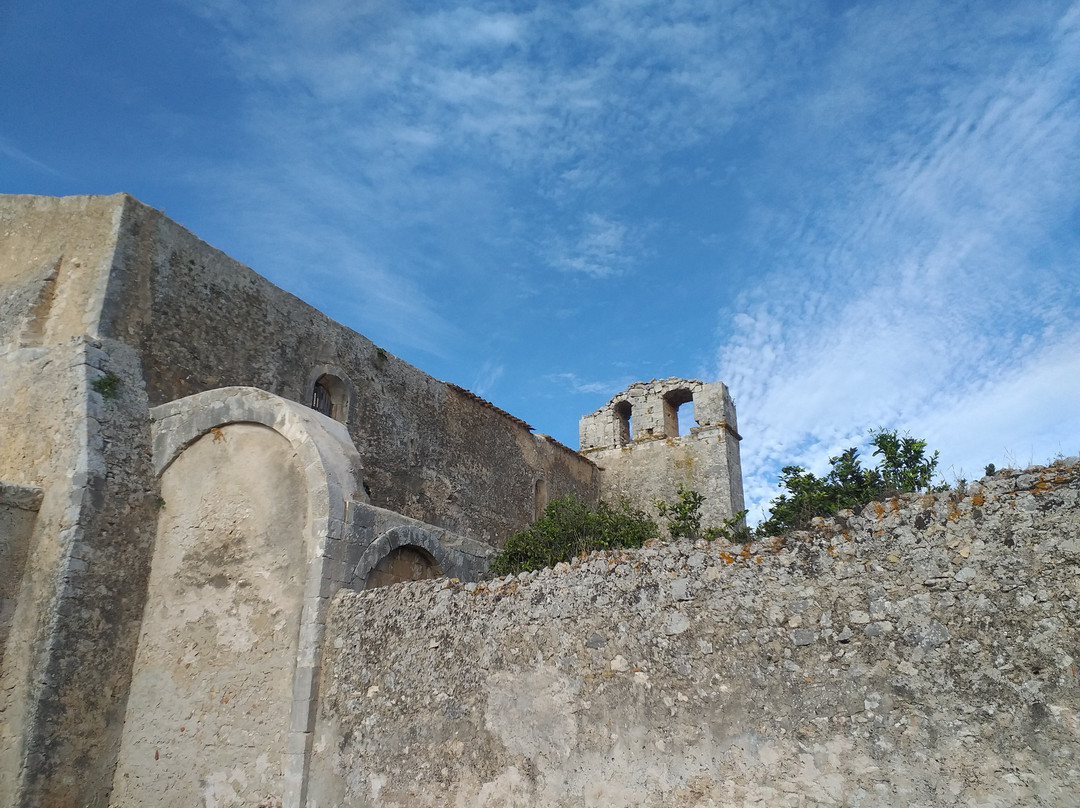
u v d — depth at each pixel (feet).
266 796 30.30
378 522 36.27
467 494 67.10
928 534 22.93
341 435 38.22
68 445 36.35
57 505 35.35
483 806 26.45
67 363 38.22
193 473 37.91
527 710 26.99
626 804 24.17
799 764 22.21
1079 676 19.72
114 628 34.91
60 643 32.83
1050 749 19.52
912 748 21.04
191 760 32.45
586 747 25.49
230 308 47.14
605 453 91.86
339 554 33.73
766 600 24.48
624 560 27.61
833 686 22.57
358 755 29.55
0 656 33.47
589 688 26.20
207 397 38.58
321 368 53.62
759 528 41.32
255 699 32.17
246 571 34.68
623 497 88.17
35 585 34.19
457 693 28.58
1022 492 22.07
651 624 25.99
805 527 25.79
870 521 24.04
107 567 35.24
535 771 26.04
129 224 42.16
